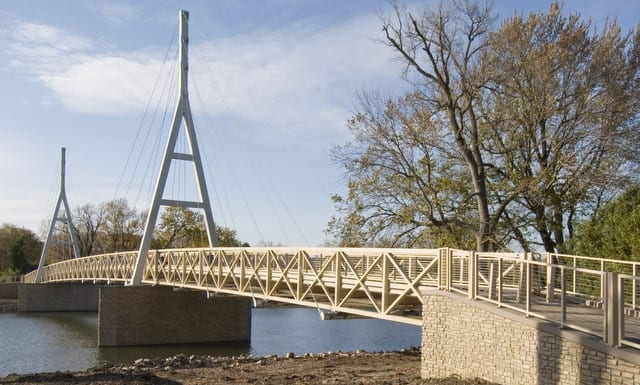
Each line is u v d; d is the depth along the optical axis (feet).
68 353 114.32
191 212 237.45
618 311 34.50
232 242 248.93
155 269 129.49
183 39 137.59
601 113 82.48
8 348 123.24
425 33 85.76
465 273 56.49
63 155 279.49
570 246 86.94
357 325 157.07
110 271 162.30
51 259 341.62
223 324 129.90
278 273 84.17
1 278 296.92
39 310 235.81
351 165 92.32
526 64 85.35
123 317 124.47
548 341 39.19
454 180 91.91
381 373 60.34
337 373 60.85
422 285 57.06
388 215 91.40
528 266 43.04
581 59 86.94
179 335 127.13
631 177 84.33
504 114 87.51
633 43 88.12
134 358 106.93
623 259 75.97
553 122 86.33
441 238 89.15
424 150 91.71
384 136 90.89
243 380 57.98
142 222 294.05
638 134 83.87
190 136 134.41
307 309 217.97
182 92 135.23
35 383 53.26
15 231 366.02
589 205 89.56
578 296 56.59
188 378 59.98
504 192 90.53
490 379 44.93
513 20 89.97
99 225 305.53
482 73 84.79
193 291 129.39
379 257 61.26
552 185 86.28
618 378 33.81
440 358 51.06
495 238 86.07
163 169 131.13
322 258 77.05
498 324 44.34
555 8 90.63
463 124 85.25
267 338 132.26
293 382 56.18
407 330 144.36
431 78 86.53
